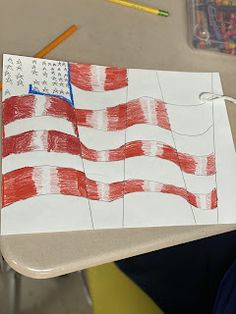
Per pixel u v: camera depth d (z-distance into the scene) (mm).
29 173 645
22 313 1340
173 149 723
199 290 961
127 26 862
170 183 687
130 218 640
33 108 708
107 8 875
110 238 618
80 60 794
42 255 587
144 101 764
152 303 980
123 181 672
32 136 679
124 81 781
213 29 901
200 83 812
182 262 991
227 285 774
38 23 819
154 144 720
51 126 696
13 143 667
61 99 730
